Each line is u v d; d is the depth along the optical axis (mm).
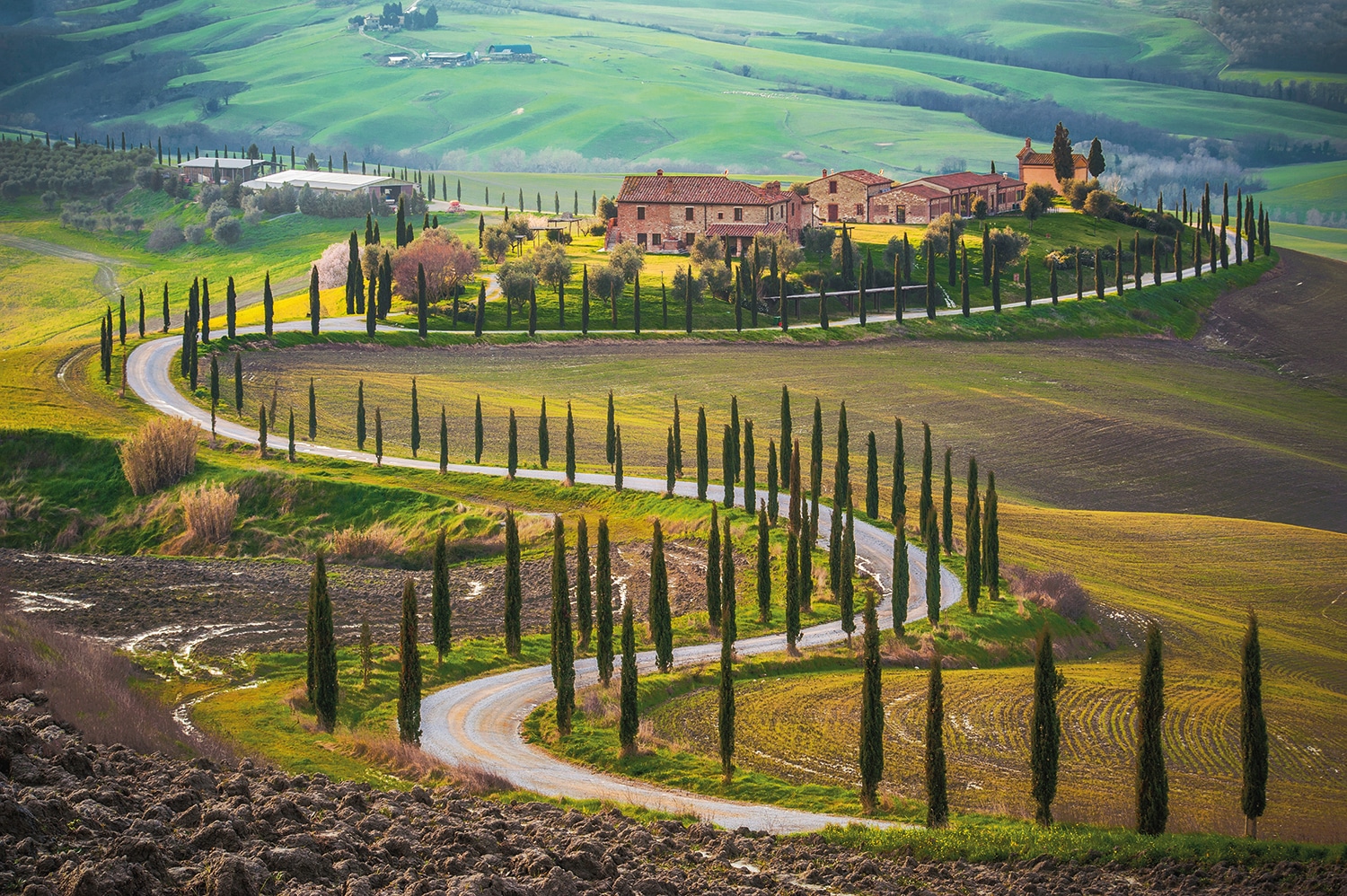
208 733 160250
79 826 90625
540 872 99688
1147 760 140125
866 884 114312
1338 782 187500
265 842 96062
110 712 140750
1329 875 117750
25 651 160500
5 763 102438
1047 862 127000
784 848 127875
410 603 175250
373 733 175375
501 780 157125
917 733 196000
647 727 187375
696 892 105562
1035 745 146875
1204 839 133000
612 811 137000
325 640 177750
